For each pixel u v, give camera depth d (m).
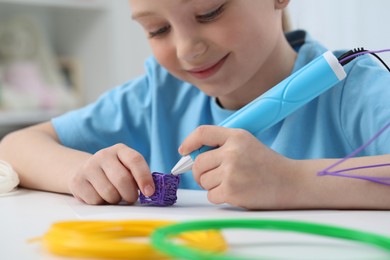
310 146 0.82
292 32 0.94
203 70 0.76
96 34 2.02
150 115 1.01
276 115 0.61
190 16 0.70
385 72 0.80
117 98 1.03
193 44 0.72
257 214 0.53
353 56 0.60
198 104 0.98
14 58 1.88
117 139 1.01
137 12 0.72
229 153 0.57
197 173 0.59
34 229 0.45
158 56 0.79
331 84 0.59
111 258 0.33
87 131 0.98
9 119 1.73
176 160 0.98
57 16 2.15
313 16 1.38
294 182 0.57
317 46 0.90
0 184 0.73
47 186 0.75
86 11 2.03
